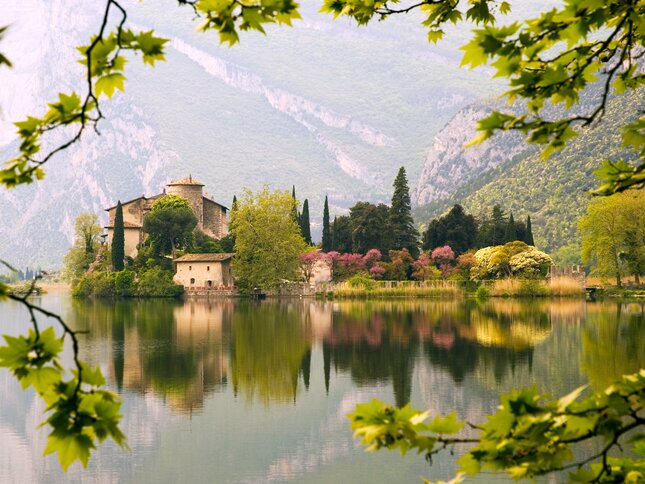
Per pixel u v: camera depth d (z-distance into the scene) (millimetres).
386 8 7883
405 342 57375
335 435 31250
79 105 5293
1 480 25844
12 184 5387
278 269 116875
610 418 5301
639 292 101562
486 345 54344
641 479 6094
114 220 135875
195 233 139625
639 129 5879
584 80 5809
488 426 5406
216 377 44719
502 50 5473
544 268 110250
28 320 82625
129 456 28641
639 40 6859
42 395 5141
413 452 28172
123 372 46469
